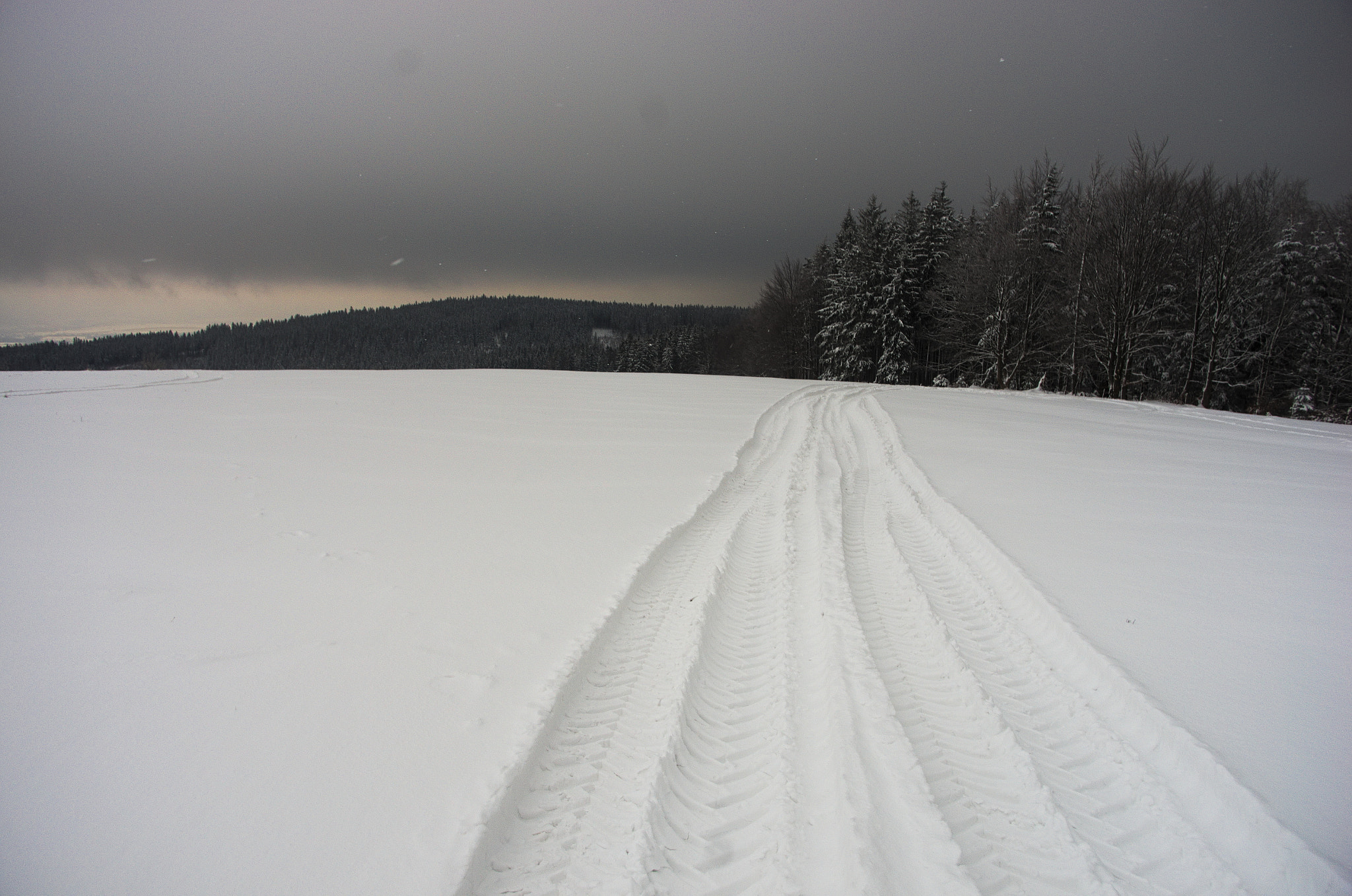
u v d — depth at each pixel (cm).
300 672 388
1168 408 1998
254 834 260
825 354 4666
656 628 459
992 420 1545
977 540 643
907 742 329
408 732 330
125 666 393
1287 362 3036
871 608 487
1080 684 388
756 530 683
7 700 354
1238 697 362
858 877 247
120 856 247
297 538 647
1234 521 713
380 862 246
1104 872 253
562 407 1736
